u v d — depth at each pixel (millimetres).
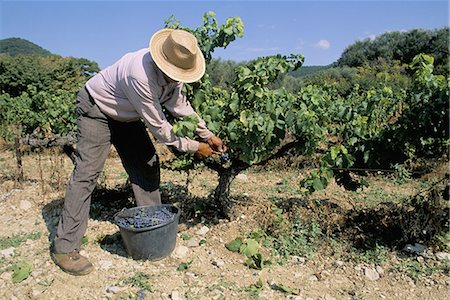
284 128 3873
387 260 3867
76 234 3609
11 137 8711
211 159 4379
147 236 3594
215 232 4293
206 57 4355
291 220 4500
